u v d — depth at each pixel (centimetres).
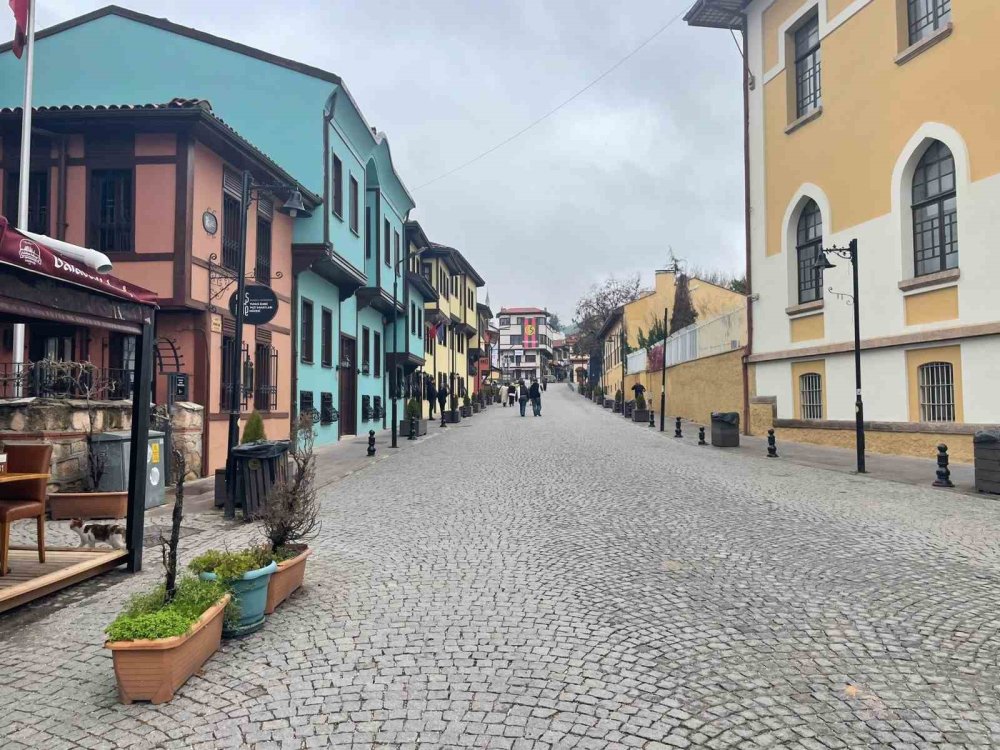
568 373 13238
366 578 621
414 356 3291
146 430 668
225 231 1442
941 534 795
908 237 1644
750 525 845
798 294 2102
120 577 632
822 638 472
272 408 1677
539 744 331
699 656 440
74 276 552
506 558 692
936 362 1552
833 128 1888
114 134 1296
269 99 1819
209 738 339
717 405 2731
